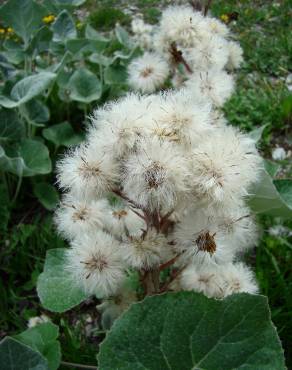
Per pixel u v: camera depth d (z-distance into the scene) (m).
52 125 0.26
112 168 0.10
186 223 0.10
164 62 0.16
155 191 0.09
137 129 0.10
